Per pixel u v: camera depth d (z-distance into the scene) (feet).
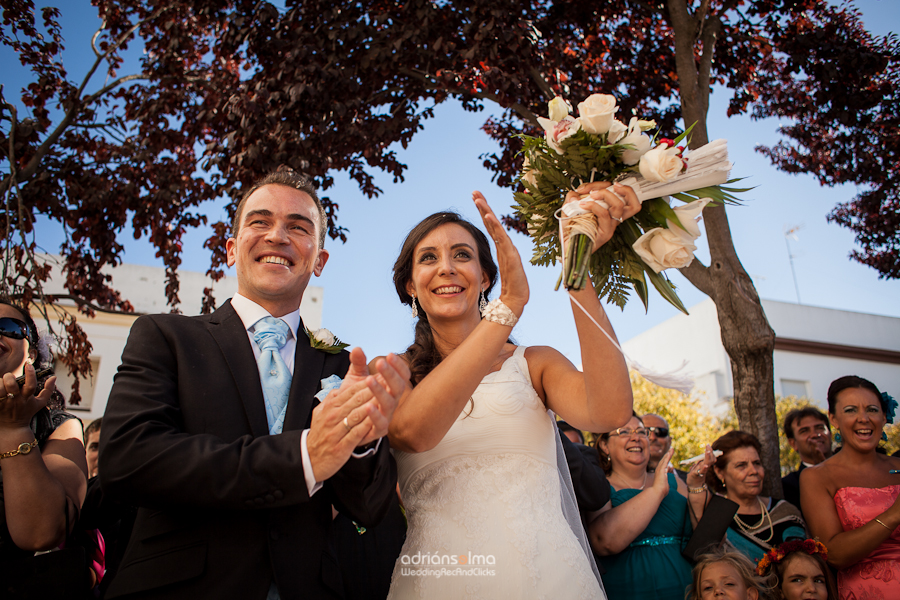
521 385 8.48
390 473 7.16
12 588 7.39
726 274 19.75
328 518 7.55
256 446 6.44
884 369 69.56
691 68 21.95
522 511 7.61
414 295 10.09
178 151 27.76
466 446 8.04
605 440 14.76
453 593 7.27
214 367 7.70
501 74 20.77
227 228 25.08
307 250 9.15
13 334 8.94
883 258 28.60
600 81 27.22
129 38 27.71
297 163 20.63
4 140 23.77
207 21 25.30
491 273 10.34
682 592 12.07
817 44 23.43
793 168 27.91
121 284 54.85
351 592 8.64
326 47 22.25
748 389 19.17
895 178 26.11
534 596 7.06
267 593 6.72
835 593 11.99
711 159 7.45
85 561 7.87
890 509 11.89
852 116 24.09
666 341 79.46
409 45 22.47
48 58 24.88
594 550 12.43
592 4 24.34
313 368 8.29
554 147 7.74
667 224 7.58
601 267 8.00
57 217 25.17
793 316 69.67
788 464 49.73
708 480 14.66
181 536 6.76
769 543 13.58
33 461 7.69
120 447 6.46
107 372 51.72
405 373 6.33
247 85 23.30
